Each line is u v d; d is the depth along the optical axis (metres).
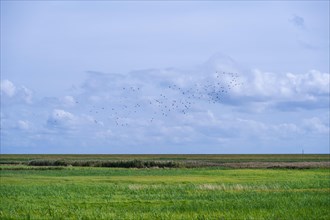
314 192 50.16
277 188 55.78
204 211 36.50
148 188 55.31
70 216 34.91
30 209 38.66
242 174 82.56
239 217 33.91
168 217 33.91
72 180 69.56
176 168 103.00
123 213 35.81
